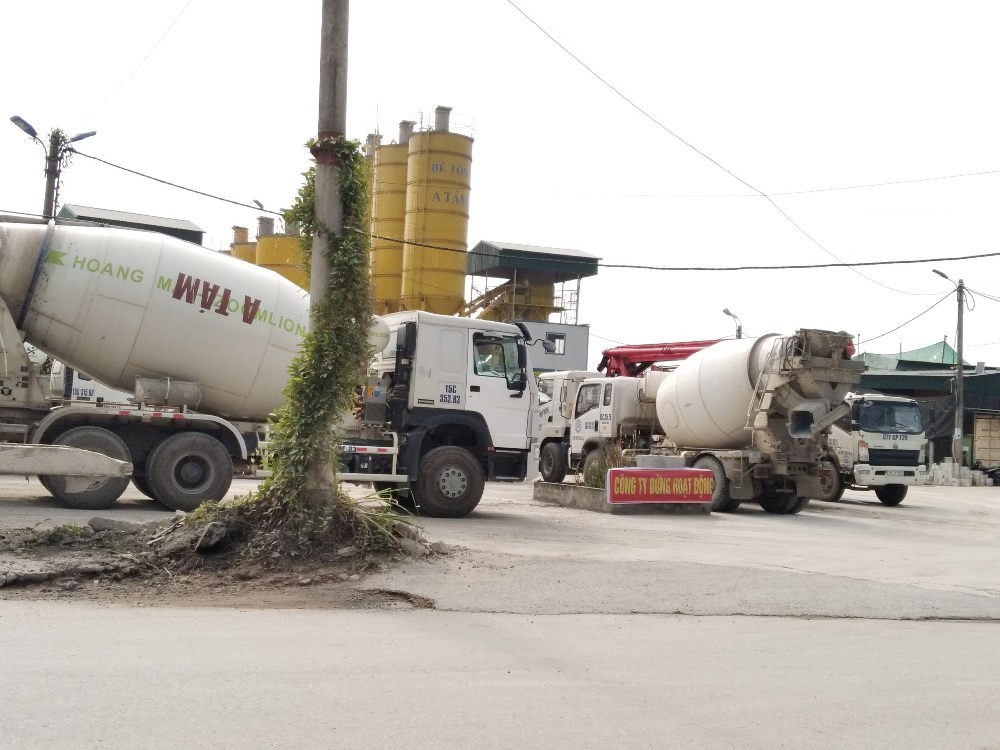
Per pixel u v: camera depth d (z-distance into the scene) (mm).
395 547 9086
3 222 13047
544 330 51031
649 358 26391
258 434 14320
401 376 15203
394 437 14852
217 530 8617
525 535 12961
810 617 7992
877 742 4602
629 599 8242
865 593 8969
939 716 5105
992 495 31062
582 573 9242
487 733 4418
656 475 17797
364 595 7871
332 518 8969
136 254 13305
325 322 9227
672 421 21281
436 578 8492
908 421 24766
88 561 8008
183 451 13195
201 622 6652
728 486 19406
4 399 12812
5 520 10852
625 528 14680
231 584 8016
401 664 5664
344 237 9336
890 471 24219
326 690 5008
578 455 24531
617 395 23453
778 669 6008
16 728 4168
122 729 4219
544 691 5207
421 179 44188
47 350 13492
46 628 6188
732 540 13695
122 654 5582
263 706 4664
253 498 9023
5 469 9312
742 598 8516
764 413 19047
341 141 9297
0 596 7176
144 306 13289
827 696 5406
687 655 6301
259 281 14102
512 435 15781
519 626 7020
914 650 6812
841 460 24562
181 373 13789
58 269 12883
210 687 4957
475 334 15609
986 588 9883
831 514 20375
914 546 14000
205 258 13812
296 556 8586
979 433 43594
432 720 4574
